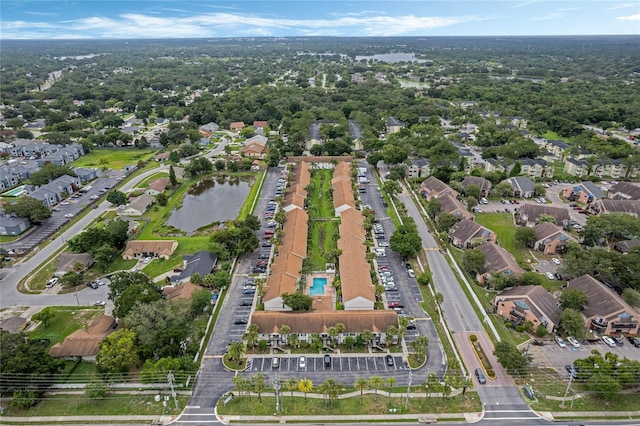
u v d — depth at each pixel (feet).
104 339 320.70
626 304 358.43
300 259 442.91
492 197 645.92
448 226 516.32
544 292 375.66
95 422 276.21
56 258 472.03
